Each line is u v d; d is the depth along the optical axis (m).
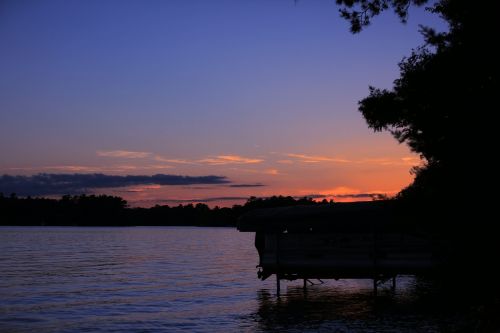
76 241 160.25
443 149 13.56
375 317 24.02
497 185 12.82
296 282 40.62
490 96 13.08
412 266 26.12
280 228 28.72
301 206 30.33
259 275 29.34
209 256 87.25
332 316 24.77
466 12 13.77
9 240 160.00
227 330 22.39
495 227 13.15
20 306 31.11
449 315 23.67
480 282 14.70
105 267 62.50
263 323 23.67
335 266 27.62
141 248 118.12
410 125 14.72
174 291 38.19
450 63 13.59
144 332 22.61
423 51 14.56
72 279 47.88
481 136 12.97
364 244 27.23
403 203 14.20
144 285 42.53
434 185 13.59
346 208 27.81
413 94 14.20
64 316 27.30
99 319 26.20
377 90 15.14
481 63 13.31
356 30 15.05
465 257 14.29
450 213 13.56
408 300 29.00
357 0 15.01
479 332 13.91
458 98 13.48
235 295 35.03
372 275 27.44
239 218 29.44
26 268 60.97
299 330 21.62
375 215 26.72
